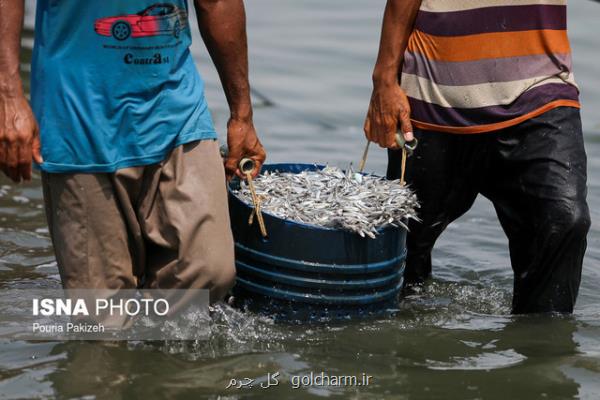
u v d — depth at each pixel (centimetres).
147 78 1321
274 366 1309
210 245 1353
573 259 1470
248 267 1433
